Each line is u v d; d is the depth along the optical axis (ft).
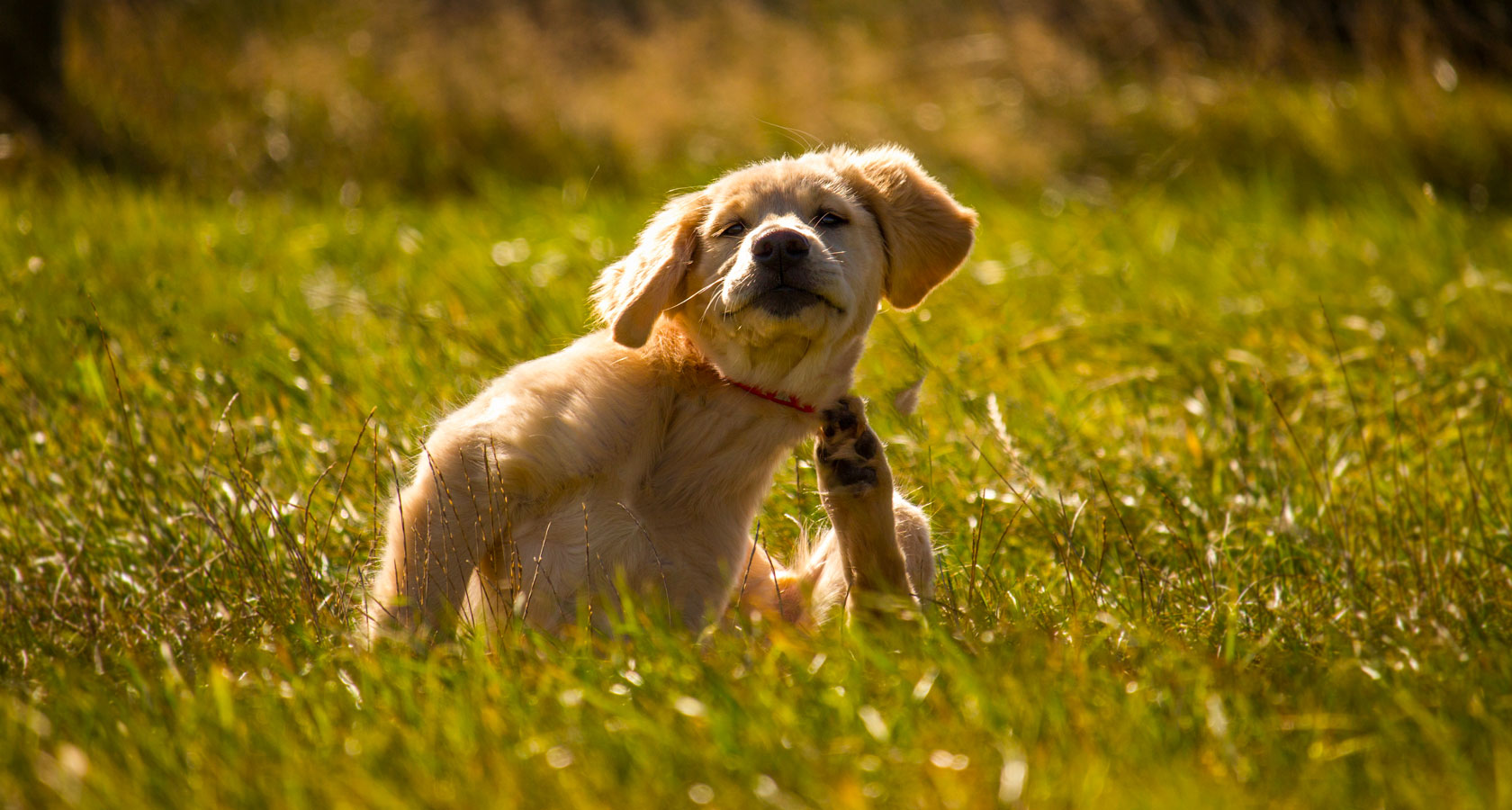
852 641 17.63
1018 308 37.88
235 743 14.70
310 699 16.06
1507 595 20.94
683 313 20.67
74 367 29.09
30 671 17.98
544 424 18.93
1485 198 59.06
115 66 65.21
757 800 13.58
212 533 22.88
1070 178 67.36
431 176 62.28
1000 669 16.55
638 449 19.92
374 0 77.51
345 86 66.80
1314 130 65.67
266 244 43.93
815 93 73.92
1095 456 27.02
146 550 22.56
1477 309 36.06
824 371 20.58
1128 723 15.05
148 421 26.48
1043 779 13.85
